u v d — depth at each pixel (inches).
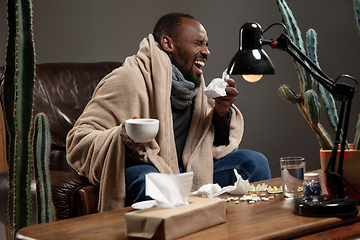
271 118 133.9
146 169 59.1
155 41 73.6
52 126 74.2
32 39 36.4
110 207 55.1
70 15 123.0
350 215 35.2
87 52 124.3
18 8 35.5
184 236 30.5
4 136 69.8
